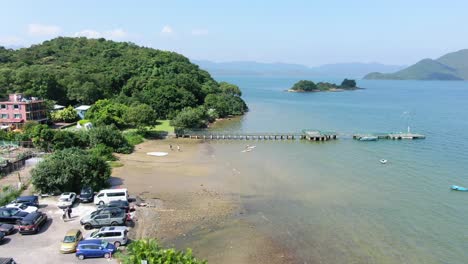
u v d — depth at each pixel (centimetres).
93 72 17338
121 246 4206
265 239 4647
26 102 10694
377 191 6469
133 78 16912
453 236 4747
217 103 16338
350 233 4816
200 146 10431
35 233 4500
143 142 10744
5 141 8856
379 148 10169
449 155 9200
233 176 7356
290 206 5759
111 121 11825
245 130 13138
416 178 7250
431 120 15650
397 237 4709
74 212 5219
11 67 16750
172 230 4856
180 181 6962
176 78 17212
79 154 6309
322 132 12112
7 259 3453
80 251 3909
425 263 4091
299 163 8475
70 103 14925
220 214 5419
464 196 6225
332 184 6862
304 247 4444
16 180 6488
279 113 18250
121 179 6988
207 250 4359
